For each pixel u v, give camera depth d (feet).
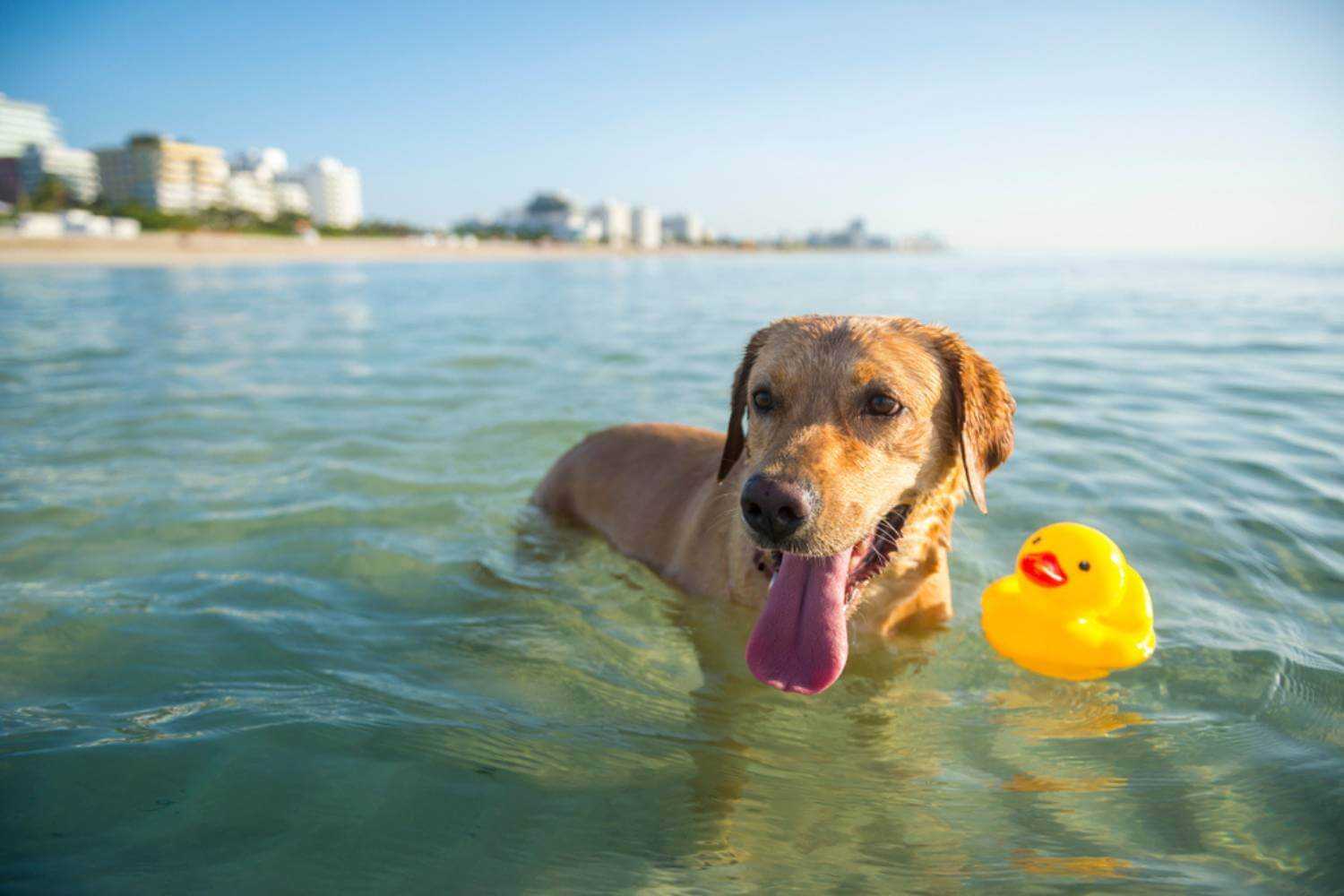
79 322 7.92
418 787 1.28
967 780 1.36
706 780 1.35
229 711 1.48
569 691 1.64
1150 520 2.42
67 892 1.03
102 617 1.86
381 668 1.69
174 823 1.17
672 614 2.04
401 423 3.67
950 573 2.24
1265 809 1.24
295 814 1.20
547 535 2.54
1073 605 1.66
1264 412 3.58
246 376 4.79
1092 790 1.32
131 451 3.20
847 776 1.38
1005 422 1.87
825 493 1.54
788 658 1.57
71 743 1.35
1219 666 1.66
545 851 1.16
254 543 2.34
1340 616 1.83
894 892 1.09
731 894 1.08
